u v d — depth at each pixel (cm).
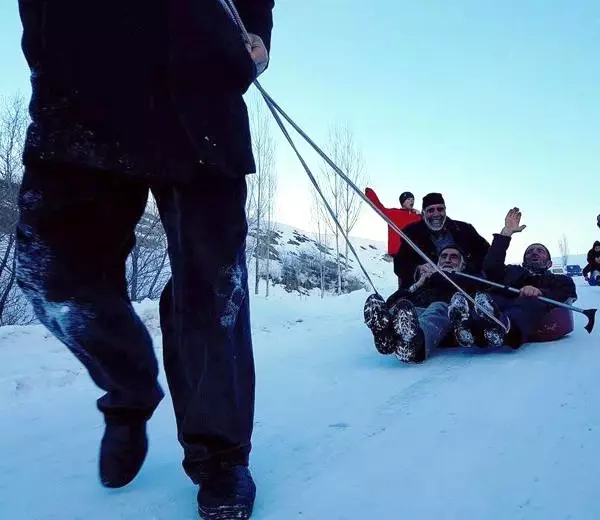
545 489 146
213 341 150
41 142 131
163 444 215
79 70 131
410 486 154
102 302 147
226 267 150
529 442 182
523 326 366
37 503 163
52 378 387
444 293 401
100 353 151
